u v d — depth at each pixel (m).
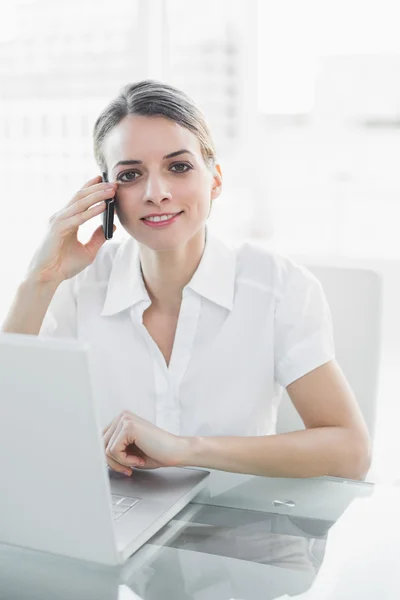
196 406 1.33
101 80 4.41
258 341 1.31
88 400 0.69
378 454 2.55
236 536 0.90
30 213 4.64
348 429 1.21
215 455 1.08
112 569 0.82
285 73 4.72
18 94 4.52
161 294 1.31
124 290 1.34
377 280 1.46
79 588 0.78
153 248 1.18
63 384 0.69
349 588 0.76
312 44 4.77
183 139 1.14
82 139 4.50
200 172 1.16
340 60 5.05
